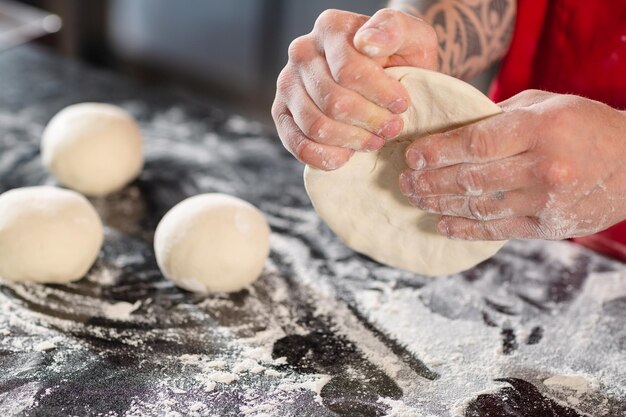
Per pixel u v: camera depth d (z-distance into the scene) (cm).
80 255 115
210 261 112
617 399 98
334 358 103
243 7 263
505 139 80
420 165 85
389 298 116
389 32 81
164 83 293
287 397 95
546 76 129
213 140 163
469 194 85
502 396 97
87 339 103
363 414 93
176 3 275
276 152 160
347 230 107
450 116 89
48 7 254
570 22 123
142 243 128
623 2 117
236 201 122
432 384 99
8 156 151
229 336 106
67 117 146
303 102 87
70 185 141
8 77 182
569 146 79
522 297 118
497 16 122
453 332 109
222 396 94
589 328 111
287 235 132
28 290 113
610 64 120
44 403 91
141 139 149
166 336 105
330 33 85
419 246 105
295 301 114
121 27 282
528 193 82
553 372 102
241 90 278
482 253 101
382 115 84
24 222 113
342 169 100
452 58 115
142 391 94
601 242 132
